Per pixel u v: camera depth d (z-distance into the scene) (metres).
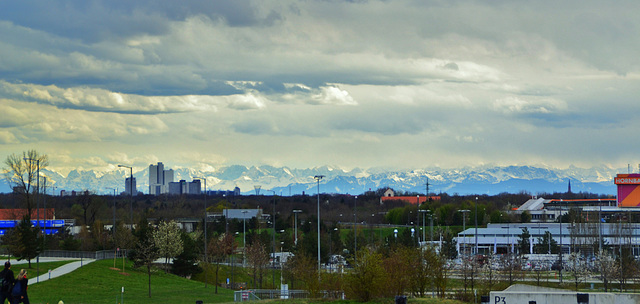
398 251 74.56
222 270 120.69
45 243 119.94
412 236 145.12
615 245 137.12
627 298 49.31
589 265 115.19
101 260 110.12
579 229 141.62
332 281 67.56
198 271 112.12
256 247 112.62
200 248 131.75
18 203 191.25
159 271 106.00
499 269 107.38
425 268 72.31
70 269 94.12
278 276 123.31
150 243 104.19
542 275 112.00
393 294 61.03
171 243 107.00
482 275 100.50
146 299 73.88
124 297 74.94
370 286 57.75
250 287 108.44
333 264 128.12
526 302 50.50
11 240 97.75
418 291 73.31
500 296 50.84
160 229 109.38
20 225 95.94
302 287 97.75
